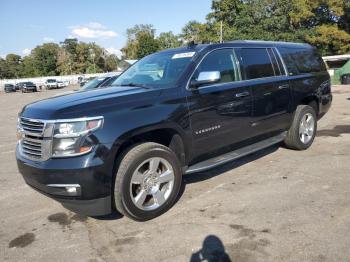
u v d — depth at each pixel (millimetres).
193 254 3381
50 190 3699
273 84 5672
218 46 5031
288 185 4914
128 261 3344
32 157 3826
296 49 6559
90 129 3609
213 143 4777
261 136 5660
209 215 4152
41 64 113188
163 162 4145
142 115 3949
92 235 3893
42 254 3576
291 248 3365
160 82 4625
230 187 4965
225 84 4945
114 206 4066
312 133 6664
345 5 44000
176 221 4059
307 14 42938
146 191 4035
